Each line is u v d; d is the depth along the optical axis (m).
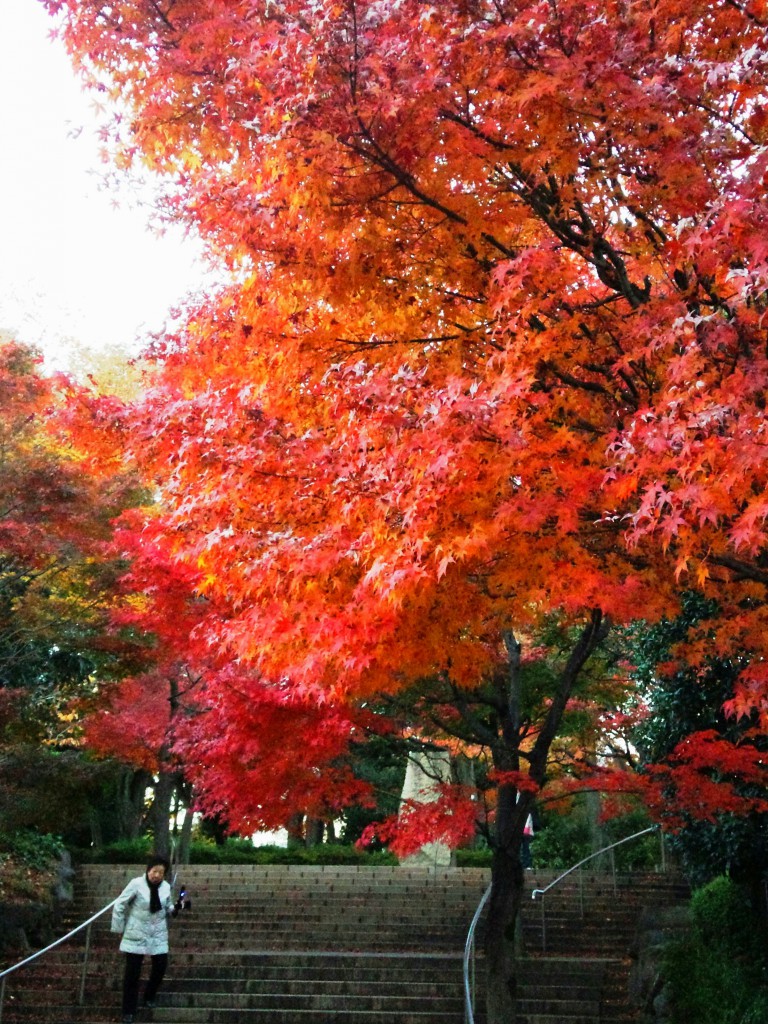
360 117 5.18
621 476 5.06
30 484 11.16
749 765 8.70
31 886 14.18
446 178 5.65
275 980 11.02
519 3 5.28
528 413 5.54
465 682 6.61
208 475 5.91
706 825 11.35
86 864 18.84
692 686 11.41
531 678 12.04
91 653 13.53
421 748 10.55
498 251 6.20
